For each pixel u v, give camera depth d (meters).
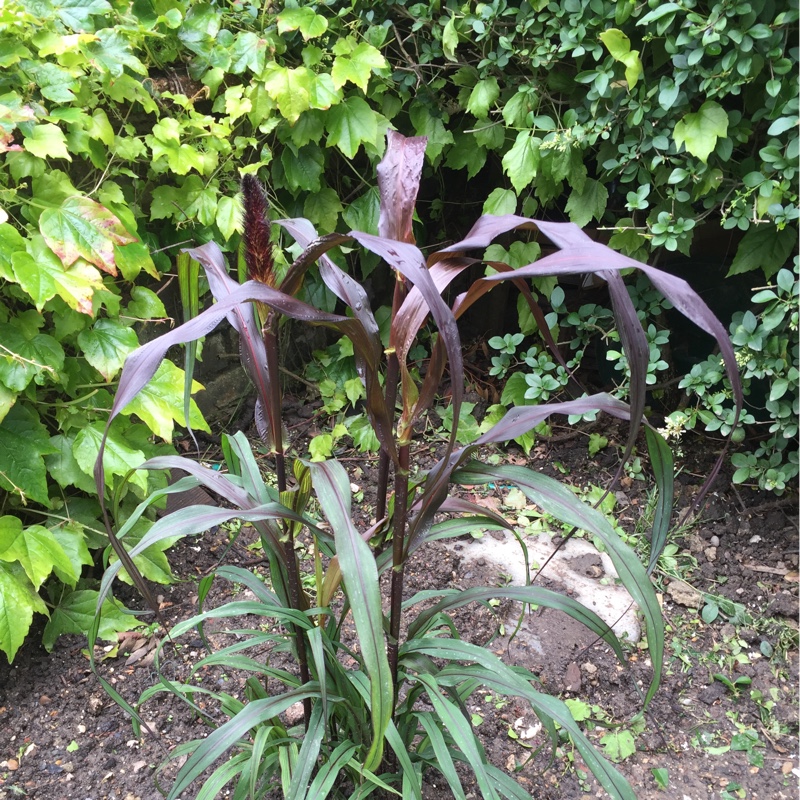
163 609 1.96
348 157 2.46
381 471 1.17
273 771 1.32
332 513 0.94
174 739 1.60
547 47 2.22
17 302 1.82
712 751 1.64
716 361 2.17
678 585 2.08
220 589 2.04
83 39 1.81
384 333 2.84
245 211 0.90
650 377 2.33
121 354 1.85
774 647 1.91
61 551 1.70
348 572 0.90
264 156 2.43
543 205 2.58
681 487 2.45
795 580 2.09
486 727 1.64
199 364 2.58
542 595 1.14
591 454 2.62
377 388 0.96
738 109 2.30
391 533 1.23
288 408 2.86
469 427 2.70
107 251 1.71
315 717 1.16
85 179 2.02
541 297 3.02
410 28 2.52
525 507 2.41
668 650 1.89
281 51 2.49
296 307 0.85
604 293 2.96
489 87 2.37
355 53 2.39
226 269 1.07
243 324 1.06
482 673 1.13
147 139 2.10
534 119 2.35
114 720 1.64
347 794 1.37
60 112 1.77
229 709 1.31
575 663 1.82
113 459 1.80
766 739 1.67
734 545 2.24
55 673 1.76
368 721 1.27
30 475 1.72
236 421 2.76
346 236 0.81
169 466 1.10
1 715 1.65
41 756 1.56
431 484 1.04
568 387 2.83
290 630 1.29
